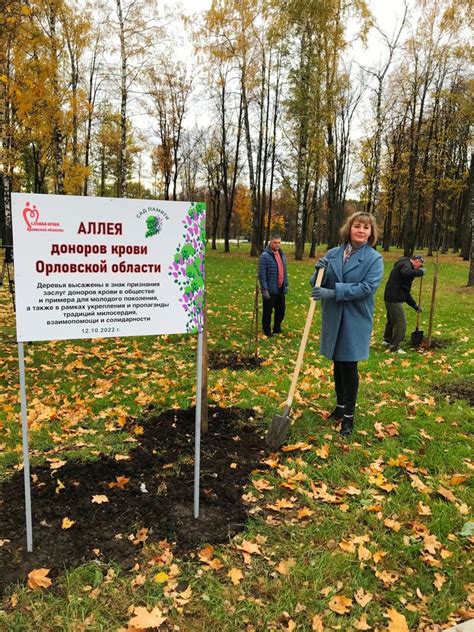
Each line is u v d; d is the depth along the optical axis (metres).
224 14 21.61
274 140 25.08
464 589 2.57
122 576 2.61
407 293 7.45
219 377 5.93
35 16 14.73
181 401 5.03
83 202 2.56
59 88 15.70
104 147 31.16
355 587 2.57
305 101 20.67
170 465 3.75
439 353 7.37
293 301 12.56
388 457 3.93
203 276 2.97
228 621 2.35
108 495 3.33
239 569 2.67
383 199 32.34
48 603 2.43
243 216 46.28
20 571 2.63
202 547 2.83
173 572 2.62
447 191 31.45
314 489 3.42
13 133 15.86
